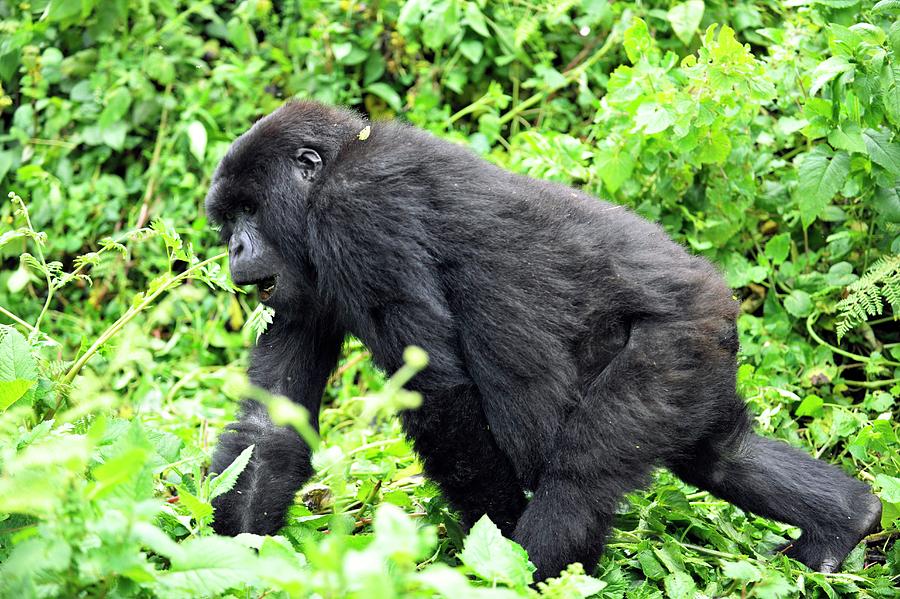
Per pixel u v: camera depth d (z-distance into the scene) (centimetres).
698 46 1492
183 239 1549
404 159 888
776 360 1192
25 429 753
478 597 525
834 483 942
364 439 1102
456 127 1603
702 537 959
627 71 1229
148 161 1631
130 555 546
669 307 859
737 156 1234
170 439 862
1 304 1524
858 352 1253
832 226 1290
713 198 1245
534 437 852
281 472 876
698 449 931
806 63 1249
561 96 1587
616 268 877
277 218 936
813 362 1203
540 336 853
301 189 932
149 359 911
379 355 870
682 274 879
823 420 1138
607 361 873
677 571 855
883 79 1089
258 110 1585
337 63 1576
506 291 859
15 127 1600
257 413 902
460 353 867
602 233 895
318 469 1002
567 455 835
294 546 851
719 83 1159
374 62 1581
